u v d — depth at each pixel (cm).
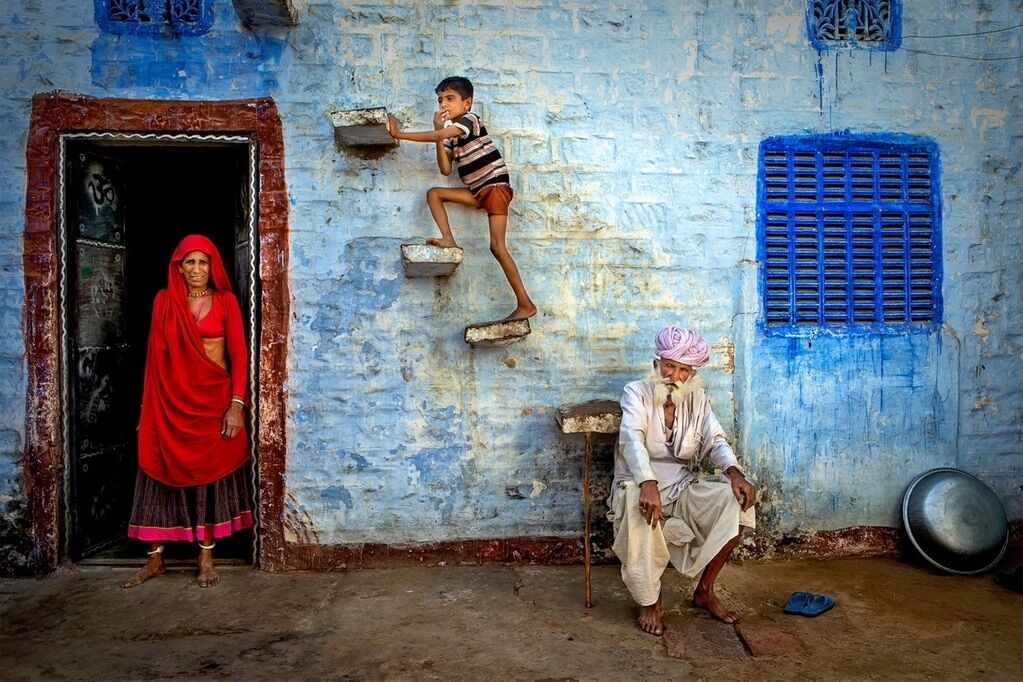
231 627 343
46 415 397
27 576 398
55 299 398
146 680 297
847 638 334
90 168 426
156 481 388
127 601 369
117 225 457
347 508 409
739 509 340
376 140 393
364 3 404
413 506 412
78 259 414
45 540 398
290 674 302
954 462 437
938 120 433
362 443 409
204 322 392
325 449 408
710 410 371
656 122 418
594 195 416
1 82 392
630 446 344
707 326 422
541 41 412
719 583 393
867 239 431
